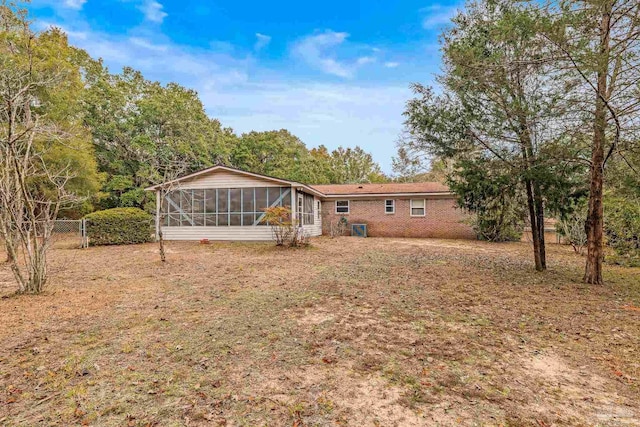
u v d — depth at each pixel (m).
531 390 2.87
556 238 16.72
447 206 18.70
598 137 6.27
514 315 4.91
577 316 4.87
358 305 5.39
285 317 4.77
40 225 7.03
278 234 13.73
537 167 7.12
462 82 7.24
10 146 5.70
